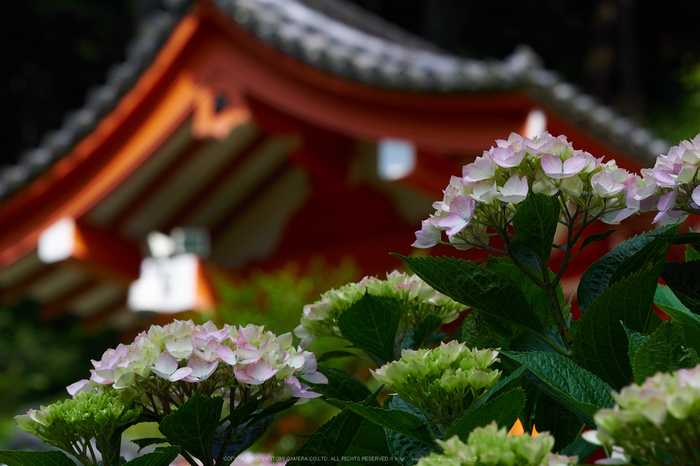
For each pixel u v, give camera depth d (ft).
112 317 18.92
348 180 15.19
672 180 1.96
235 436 2.21
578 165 2.02
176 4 13.53
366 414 1.85
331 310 2.69
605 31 50.65
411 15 56.08
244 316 11.62
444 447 1.44
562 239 10.54
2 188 15.08
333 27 14.80
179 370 2.01
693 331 1.90
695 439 1.28
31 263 16.49
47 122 53.36
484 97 10.28
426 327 2.67
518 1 52.70
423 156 11.44
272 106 13.28
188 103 13.96
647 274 1.92
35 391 31.53
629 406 1.29
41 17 51.13
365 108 11.85
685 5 52.08
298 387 2.12
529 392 2.39
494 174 2.11
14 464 2.03
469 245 2.20
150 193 16.03
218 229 17.75
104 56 52.95
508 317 2.12
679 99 47.83
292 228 16.79
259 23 12.82
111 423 2.05
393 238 15.14
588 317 1.97
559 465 1.44
